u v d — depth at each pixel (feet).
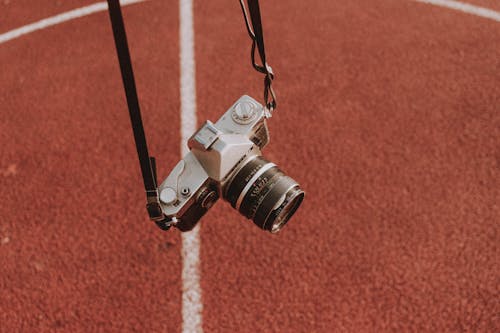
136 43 5.02
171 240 3.77
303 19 5.07
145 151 2.08
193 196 2.40
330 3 5.20
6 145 4.33
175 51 4.91
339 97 4.45
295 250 3.72
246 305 3.59
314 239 3.75
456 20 4.97
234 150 2.42
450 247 3.68
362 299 3.57
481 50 4.70
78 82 4.72
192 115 4.44
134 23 5.19
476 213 3.77
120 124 4.41
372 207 3.83
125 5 5.36
